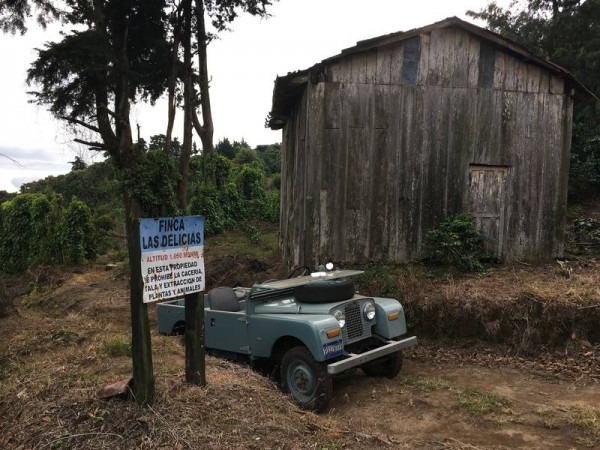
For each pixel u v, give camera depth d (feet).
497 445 14.96
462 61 31.91
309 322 17.31
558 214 33.58
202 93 74.28
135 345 14.02
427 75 31.68
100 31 45.29
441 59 31.76
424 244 31.83
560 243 33.71
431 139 31.89
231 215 74.38
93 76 44.75
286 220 41.86
